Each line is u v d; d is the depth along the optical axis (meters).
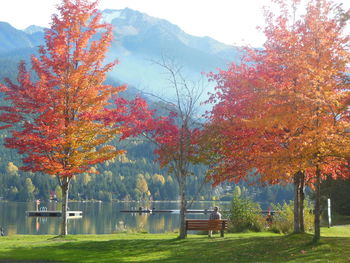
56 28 21.09
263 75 16.14
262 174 17.34
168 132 18.44
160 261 13.07
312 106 13.91
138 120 18.73
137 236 21.41
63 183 21.59
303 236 16.42
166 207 109.00
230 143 17.33
